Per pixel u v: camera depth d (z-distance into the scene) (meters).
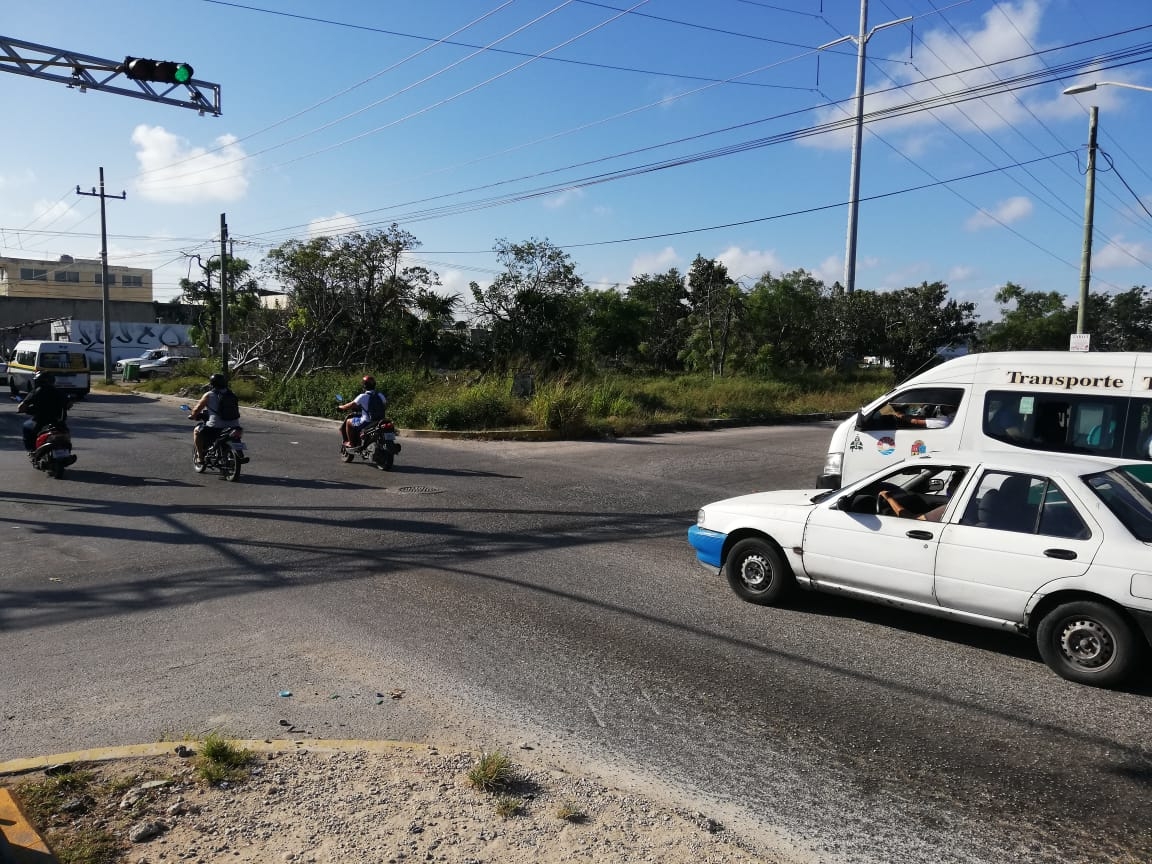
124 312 67.56
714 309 41.78
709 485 13.83
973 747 4.49
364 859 3.25
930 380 10.15
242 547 8.94
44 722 4.63
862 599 6.47
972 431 9.66
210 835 3.39
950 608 5.95
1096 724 4.79
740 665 5.67
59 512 10.75
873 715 4.89
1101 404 8.87
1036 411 9.27
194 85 14.47
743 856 3.37
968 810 3.85
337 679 5.33
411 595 7.22
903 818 3.78
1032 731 4.69
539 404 21.17
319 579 7.70
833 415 29.81
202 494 12.20
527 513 11.07
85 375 30.44
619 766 4.24
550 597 7.21
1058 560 5.44
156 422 23.11
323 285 32.66
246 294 40.72
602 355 46.50
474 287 35.03
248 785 3.82
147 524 10.07
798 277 44.06
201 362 39.41
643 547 9.21
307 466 15.27
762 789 4.03
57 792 3.72
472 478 14.08
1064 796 3.99
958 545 5.88
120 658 5.65
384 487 13.06
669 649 5.96
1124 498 5.64
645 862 3.30
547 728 4.67
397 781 3.90
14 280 83.50
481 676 5.42
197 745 4.26
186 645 5.92
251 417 25.75
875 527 6.32
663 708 4.96
